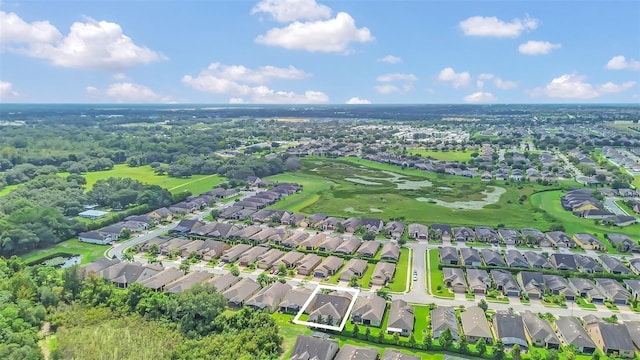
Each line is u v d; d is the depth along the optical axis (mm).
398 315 102562
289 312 109125
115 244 156875
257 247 148750
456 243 159500
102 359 86875
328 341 88750
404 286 123750
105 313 103375
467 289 120875
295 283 126000
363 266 134000
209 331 99062
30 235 145625
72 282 112562
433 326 99500
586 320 103875
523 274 126875
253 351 89500
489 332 96875
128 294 107688
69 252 148500
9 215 157750
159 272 128250
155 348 91000
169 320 102562
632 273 130125
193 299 102250
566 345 94562
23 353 84375
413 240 162500
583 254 148000
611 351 92750
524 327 100375
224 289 119125
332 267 132750
